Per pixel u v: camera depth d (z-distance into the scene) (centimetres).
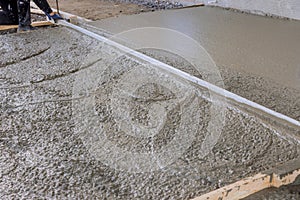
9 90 255
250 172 165
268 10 461
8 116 221
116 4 581
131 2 600
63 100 240
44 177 166
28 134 202
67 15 465
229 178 162
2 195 154
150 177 165
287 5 436
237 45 348
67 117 219
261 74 278
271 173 156
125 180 164
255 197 150
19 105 234
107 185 160
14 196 154
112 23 437
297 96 239
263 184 153
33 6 525
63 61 307
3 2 411
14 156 182
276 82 262
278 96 240
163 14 485
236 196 148
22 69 293
